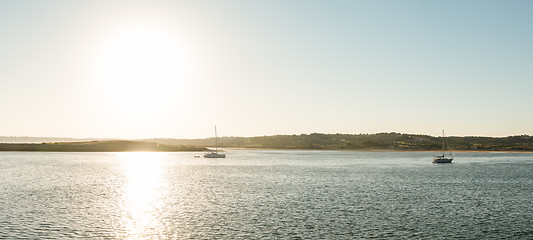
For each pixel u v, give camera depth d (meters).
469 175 105.38
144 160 185.75
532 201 57.03
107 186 75.00
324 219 43.47
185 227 39.50
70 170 114.69
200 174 106.81
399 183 82.81
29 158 181.88
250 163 166.50
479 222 42.22
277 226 40.06
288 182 84.38
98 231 37.59
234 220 42.84
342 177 97.69
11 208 48.81
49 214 45.25
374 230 38.50
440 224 41.19
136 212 47.16
